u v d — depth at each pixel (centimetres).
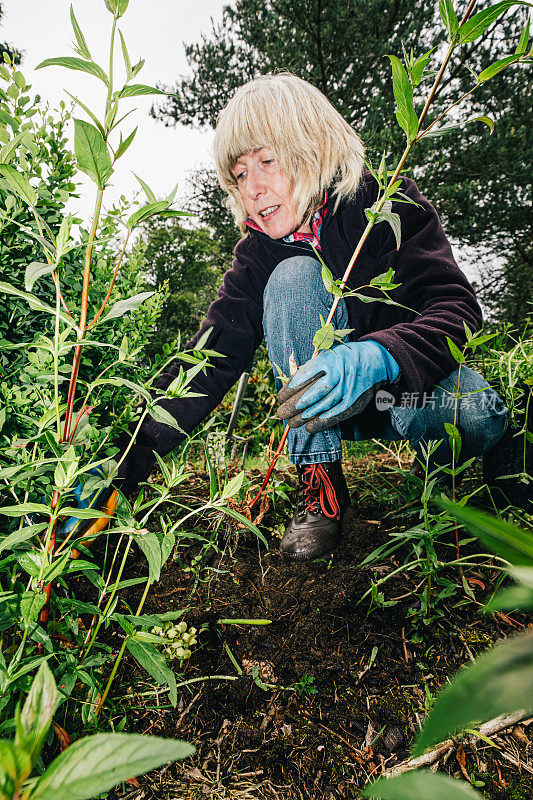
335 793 85
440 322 128
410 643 113
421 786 18
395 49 751
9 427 110
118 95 55
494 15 57
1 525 112
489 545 17
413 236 149
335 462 150
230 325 170
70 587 128
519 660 15
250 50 838
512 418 148
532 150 731
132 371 151
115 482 116
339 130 151
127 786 86
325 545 144
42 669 30
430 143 715
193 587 134
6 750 25
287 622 122
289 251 170
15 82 102
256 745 94
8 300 114
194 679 103
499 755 89
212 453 182
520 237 830
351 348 115
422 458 161
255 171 149
